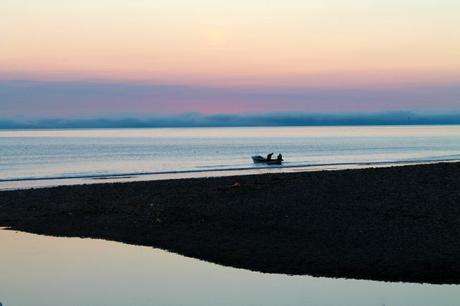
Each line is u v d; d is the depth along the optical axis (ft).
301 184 145.48
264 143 577.43
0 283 75.61
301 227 99.76
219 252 88.02
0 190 159.22
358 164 262.67
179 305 67.00
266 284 73.56
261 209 115.34
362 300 67.21
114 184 160.76
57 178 208.64
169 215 113.19
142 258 87.15
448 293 69.00
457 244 86.74
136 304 67.56
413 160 287.28
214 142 629.10
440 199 121.80
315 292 70.23
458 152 371.76
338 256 82.74
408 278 74.08
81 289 72.95
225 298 68.95
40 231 106.73
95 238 100.89
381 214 108.17
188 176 211.00
